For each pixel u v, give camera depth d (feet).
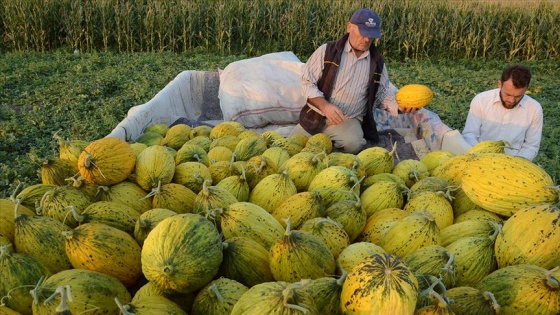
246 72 27.17
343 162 15.70
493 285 9.12
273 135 19.86
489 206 11.73
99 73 41.22
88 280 9.09
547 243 9.62
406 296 7.36
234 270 9.82
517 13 57.41
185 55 54.08
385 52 57.16
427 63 54.03
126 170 13.00
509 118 22.24
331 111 21.42
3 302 9.03
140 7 56.29
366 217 12.52
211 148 18.47
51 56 49.55
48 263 10.28
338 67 22.15
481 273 10.07
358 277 7.75
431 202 12.47
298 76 27.20
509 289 8.86
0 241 10.07
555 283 8.50
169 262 8.63
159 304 8.59
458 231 11.25
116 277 10.03
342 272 8.79
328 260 9.53
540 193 11.12
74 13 54.65
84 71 43.04
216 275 10.00
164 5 57.06
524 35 57.11
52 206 11.68
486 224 11.19
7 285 9.13
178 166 14.40
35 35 54.80
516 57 58.03
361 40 21.24
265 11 58.34
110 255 9.86
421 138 23.17
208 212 10.91
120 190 12.80
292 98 26.45
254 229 10.64
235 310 7.79
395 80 43.60
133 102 34.68
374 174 15.85
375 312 7.47
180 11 57.11
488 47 56.49
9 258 9.34
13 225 11.03
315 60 22.54
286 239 9.35
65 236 9.96
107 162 12.62
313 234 10.64
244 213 10.78
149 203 13.05
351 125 23.00
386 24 56.44
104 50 55.47
